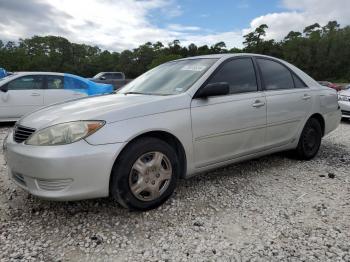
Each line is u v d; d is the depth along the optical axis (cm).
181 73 394
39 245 268
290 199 358
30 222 305
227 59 401
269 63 453
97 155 282
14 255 253
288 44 8881
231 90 388
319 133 512
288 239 277
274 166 471
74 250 262
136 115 307
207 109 354
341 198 362
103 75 2552
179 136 331
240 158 398
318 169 462
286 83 465
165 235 284
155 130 314
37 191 288
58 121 294
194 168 352
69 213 322
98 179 285
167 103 330
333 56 8325
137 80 443
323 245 268
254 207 337
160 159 320
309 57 8456
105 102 337
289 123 454
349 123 932
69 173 276
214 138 362
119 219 310
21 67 7662
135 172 307
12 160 304
